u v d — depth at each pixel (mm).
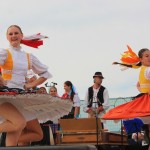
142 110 5172
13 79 3801
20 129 3531
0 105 3529
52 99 3654
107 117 5336
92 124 5738
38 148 1302
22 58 3877
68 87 7324
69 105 4035
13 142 3561
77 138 5770
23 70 3867
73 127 5828
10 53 3812
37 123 3996
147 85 5375
